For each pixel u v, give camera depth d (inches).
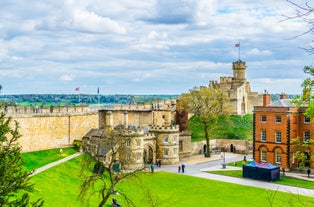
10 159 1042.1
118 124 3759.8
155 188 2596.0
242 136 4424.2
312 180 2832.2
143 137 3351.4
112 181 1578.5
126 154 2719.0
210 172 3181.6
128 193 2411.4
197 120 4658.0
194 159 3855.8
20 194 1921.8
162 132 3599.9
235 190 2544.3
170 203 2224.4
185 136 3973.9
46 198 2062.0
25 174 1066.7
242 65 5398.6
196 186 2667.3
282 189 2566.4
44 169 2684.5
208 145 3996.1
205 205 2183.8
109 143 2748.5
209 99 4160.9
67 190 2331.4
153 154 3590.1
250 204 2191.2
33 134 3161.9
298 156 1569.9
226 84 5241.1
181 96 4281.5
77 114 3558.1
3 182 994.1
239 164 3550.7
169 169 3331.7
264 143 3282.5
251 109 5418.3
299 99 1336.1
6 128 1073.5
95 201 2151.8
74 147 3457.2
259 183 2760.8
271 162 3245.6
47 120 3282.5
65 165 2869.1
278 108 3191.4
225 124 4621.1
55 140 3353.8
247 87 5472.4
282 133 3171.8
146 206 2127.2
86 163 2033.7
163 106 4660.4
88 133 3577.8
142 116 4060.0
